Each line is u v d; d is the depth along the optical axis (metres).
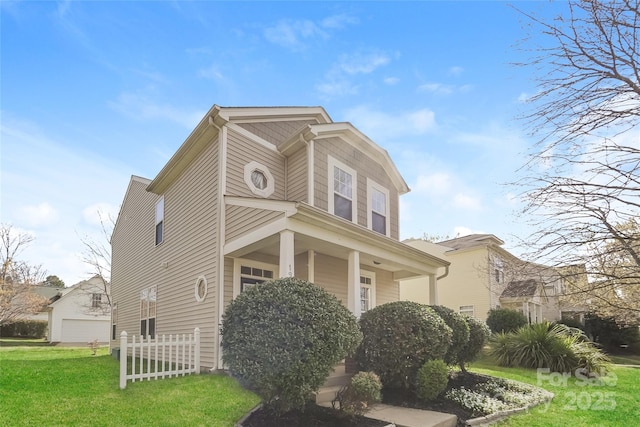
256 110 10.14
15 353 15.97
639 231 3.72
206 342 8.75
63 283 42.56
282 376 5.07
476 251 21.12
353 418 5.62
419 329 7.23
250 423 5.30
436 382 6.79
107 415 5.38
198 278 9.53
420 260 11.00
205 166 10.00
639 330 20.12
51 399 5.95
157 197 12.98
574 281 4.07
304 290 5.67
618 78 3.77
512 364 10.93
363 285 12.23
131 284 14.39
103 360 11.05
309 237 7.72
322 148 10.84
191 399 6.15
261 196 10.01
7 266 27.25
